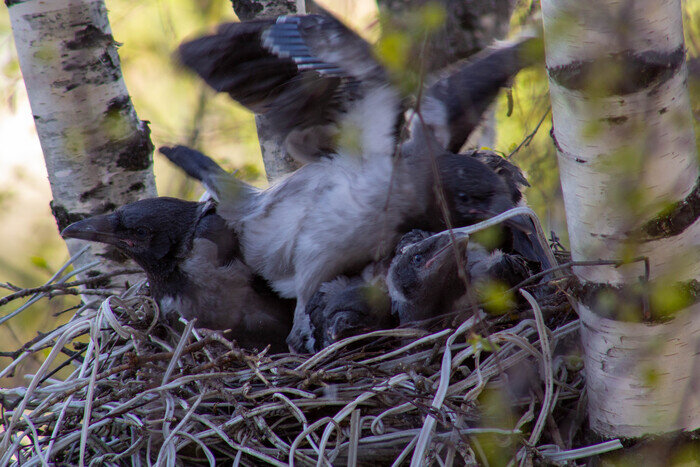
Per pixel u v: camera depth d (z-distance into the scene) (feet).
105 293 29.22
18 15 30.99
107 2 46.39
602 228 18.42
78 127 31.50
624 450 19.89
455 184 25.07
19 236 48.91
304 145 26.84
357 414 22.06
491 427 21.77
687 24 25.04
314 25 22.99
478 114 27.86
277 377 23.66
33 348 25.91
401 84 21.80
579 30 17.02
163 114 45.24
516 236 28.02
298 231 27.02
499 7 29.14
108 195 32.07
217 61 24.25
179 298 27.68
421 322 24.66
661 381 19.10
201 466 23.98
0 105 47.42
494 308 24.26
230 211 27.96
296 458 22.49
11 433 23.00
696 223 18.22
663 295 18.44
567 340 23.94
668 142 17.53
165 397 23.16
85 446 23.29
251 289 28.02
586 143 17.80
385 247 26.71
